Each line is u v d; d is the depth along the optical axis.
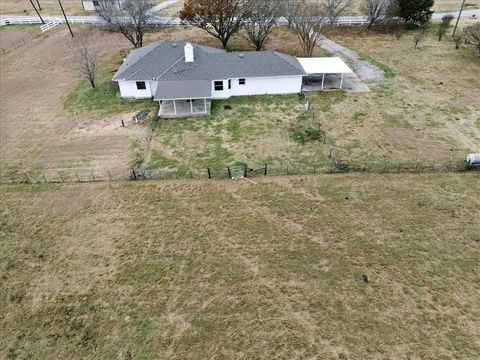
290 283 17.36
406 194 22.33
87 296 17.08
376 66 40.31
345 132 28.59
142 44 48.97
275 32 52.19
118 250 19.30
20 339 15.50
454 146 26.59
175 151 26.98
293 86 34.44
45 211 21.98
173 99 30.48
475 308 16.03
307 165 25.05
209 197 22.56
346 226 20.25
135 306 16.58
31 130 30.38
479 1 66.75
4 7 75.12
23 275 18.17
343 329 15.40
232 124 30.09
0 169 25.80
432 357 14.29
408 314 15.86
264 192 22.81
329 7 50.81
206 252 19.03
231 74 33.28
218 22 43.06
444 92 34.31
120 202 22.45
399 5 50.69
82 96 35.62
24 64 44.47
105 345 15.15
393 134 28.20
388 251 18.75
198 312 16.27
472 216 20.62
